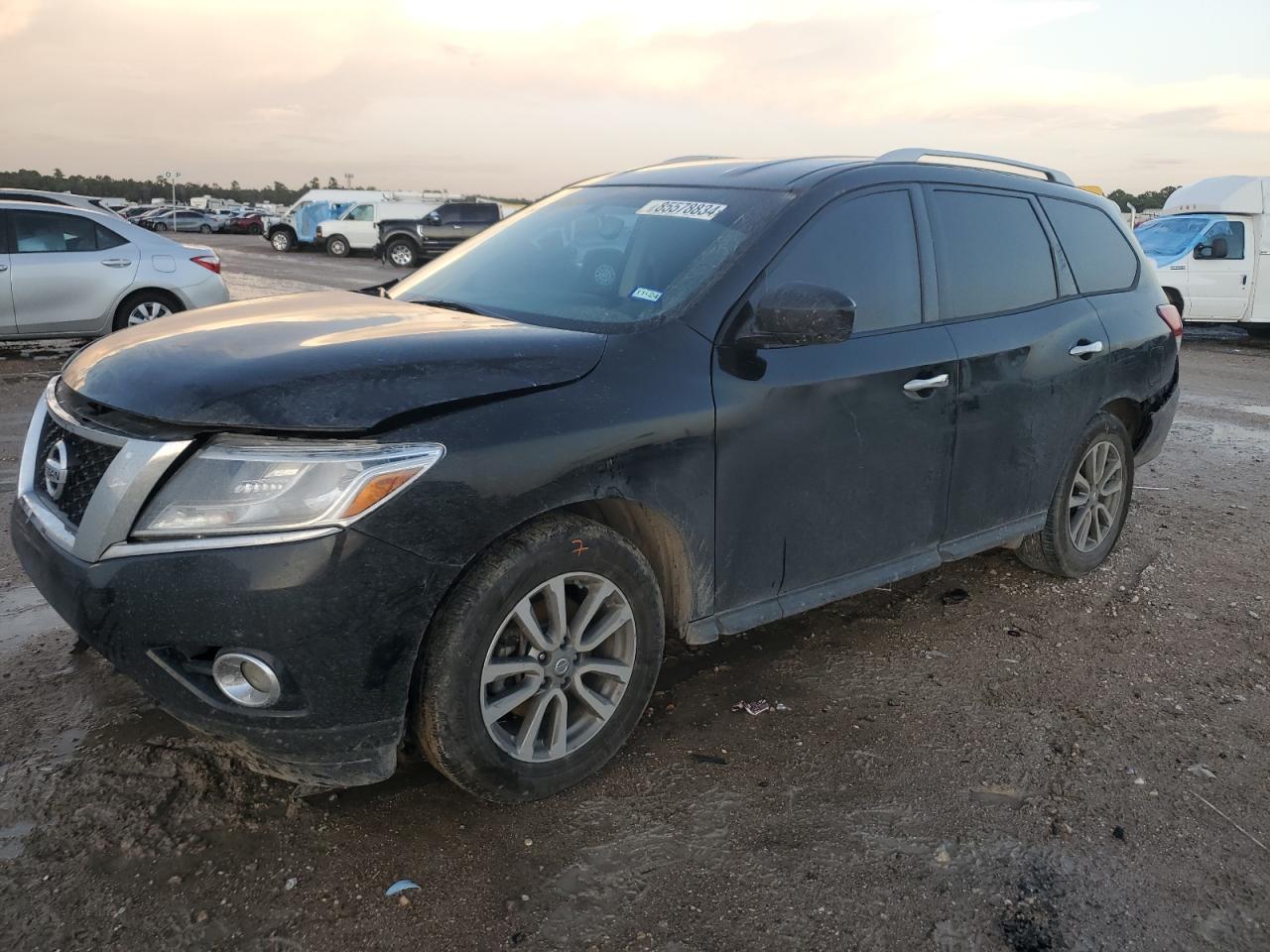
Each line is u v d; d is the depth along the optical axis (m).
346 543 2.19
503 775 2.56
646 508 2.71
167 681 2.28
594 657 2.76
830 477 3.17
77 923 2.17
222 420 2.21
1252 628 4.12
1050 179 4.38
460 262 3.75
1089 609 4.25
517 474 2.40
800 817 2.68
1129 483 4.67
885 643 3.83
